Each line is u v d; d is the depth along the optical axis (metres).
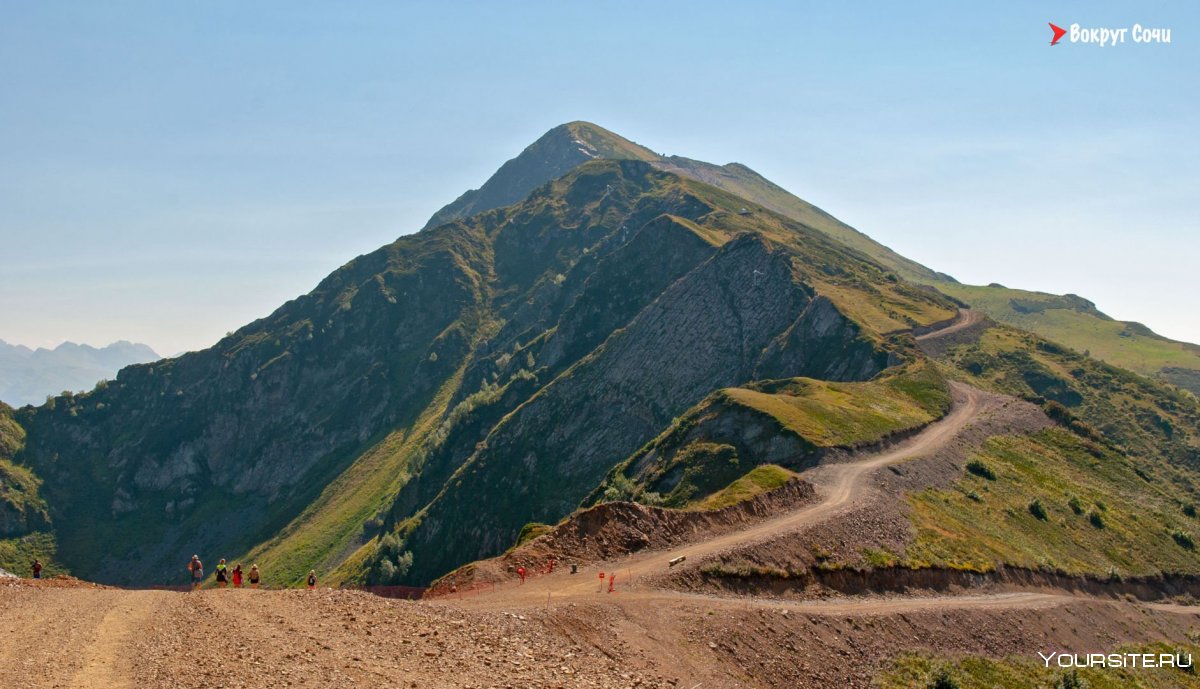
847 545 61.25
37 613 32.72
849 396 115.19
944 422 116.44
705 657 40.09
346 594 38.97
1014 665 54.78
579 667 33.53
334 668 27.66
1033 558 75.50
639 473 110.50
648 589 47.06
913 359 142.75
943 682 47.34
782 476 72.69
